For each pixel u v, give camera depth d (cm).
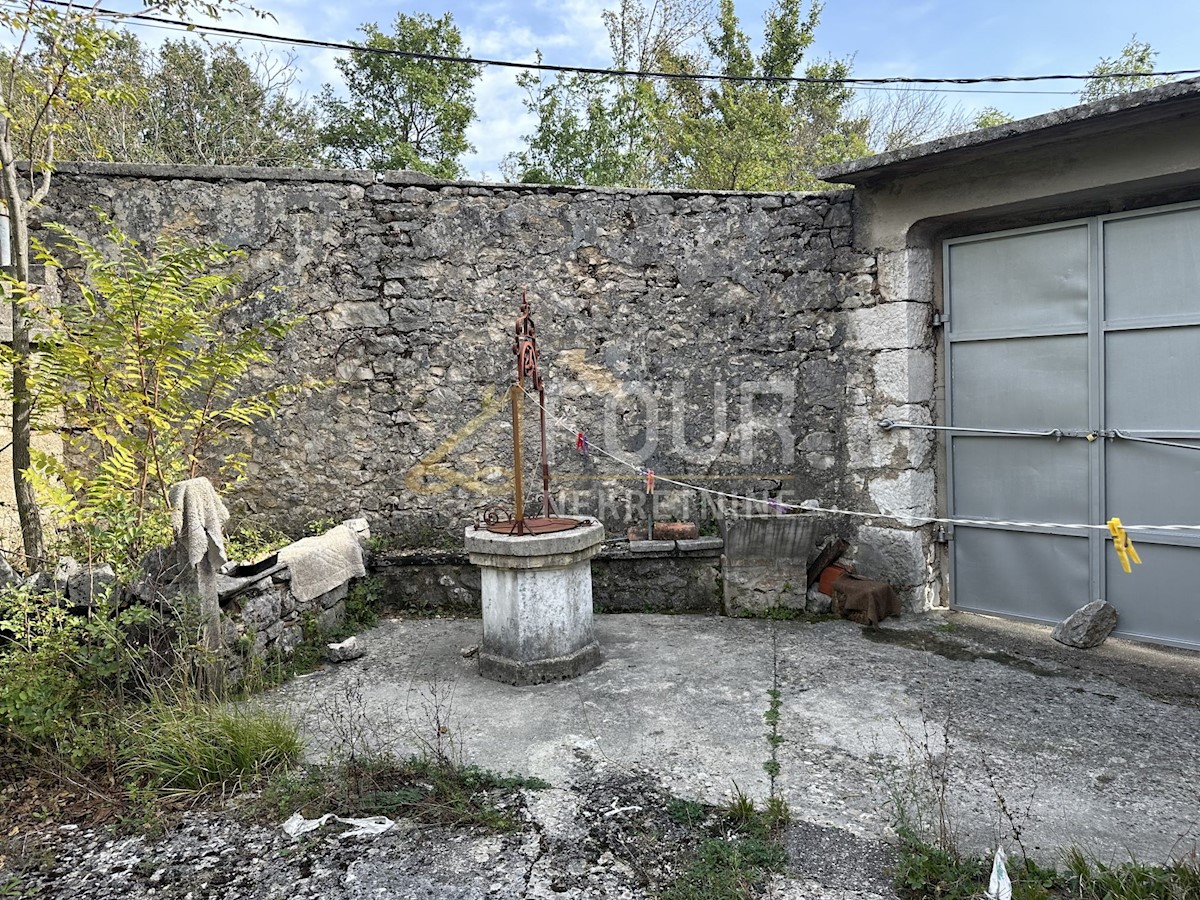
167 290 379
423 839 236
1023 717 318
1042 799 254
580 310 504
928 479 479
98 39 395
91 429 382
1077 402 423
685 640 424
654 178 1323
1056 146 390
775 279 499
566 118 1270
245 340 411
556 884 213
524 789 264
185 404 418
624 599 484
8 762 279
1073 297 421
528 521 388
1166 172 361
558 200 499
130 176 477
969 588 475
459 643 426
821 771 275
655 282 504
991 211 434
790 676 368
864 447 489
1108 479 414
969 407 468
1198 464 382
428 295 499
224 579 347
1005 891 199
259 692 352
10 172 387
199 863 227
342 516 504
